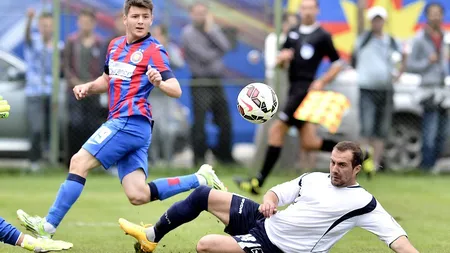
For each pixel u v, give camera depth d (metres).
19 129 46.00
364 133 45.31
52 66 45.84
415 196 37.34
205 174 23.56
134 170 22.41
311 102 35.59
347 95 45.53
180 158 47.19
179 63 46.06
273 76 45.16
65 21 46.59
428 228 28.75
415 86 45.84
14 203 34.53
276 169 45.59
